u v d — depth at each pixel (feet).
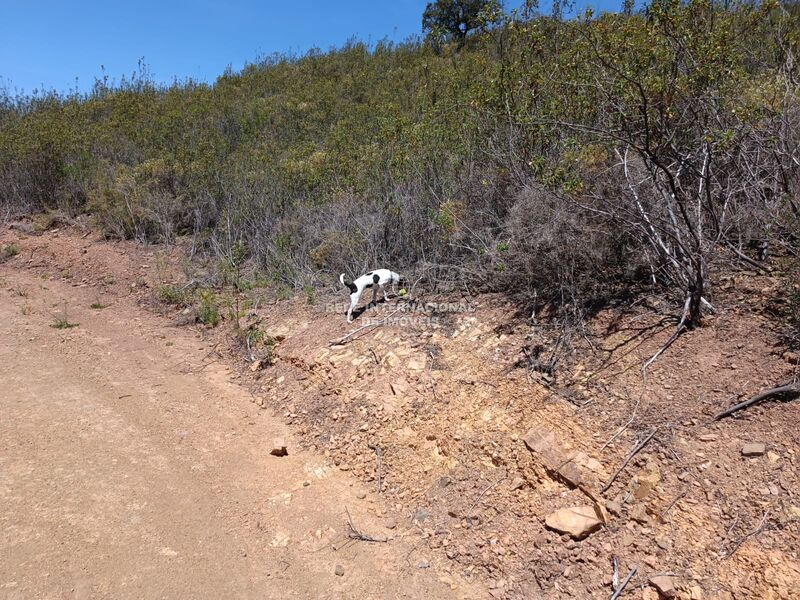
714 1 17.21
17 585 10.90
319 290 23.77
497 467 13.10
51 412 17.16
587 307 16.34
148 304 26.50
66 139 40.40
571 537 10.95
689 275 13.96
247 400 18.69
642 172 15.81
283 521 13.05
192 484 14.26
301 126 39.04
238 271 27.71
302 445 16.10
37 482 13.88
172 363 21.13
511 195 19.57
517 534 11.57
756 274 14.99
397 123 24.63
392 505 13.42
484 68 23.49
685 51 14.89
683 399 12.39
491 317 17.63
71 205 38.86
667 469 11.23
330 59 57.26
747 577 9.29
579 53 17.03
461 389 15.39
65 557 11.65
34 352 21.42
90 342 22.54
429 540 12.17
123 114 46.32
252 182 31.22
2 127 47.52
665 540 10.29
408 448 14.69
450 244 20.24
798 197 14.84
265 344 21.20
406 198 23.17
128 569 11.47
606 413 12.87
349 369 17.88
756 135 15.33
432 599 10.81
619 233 16.16
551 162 17.69
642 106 13.93
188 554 11.97
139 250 32.53
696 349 13.42
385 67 51.31
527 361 15.24
